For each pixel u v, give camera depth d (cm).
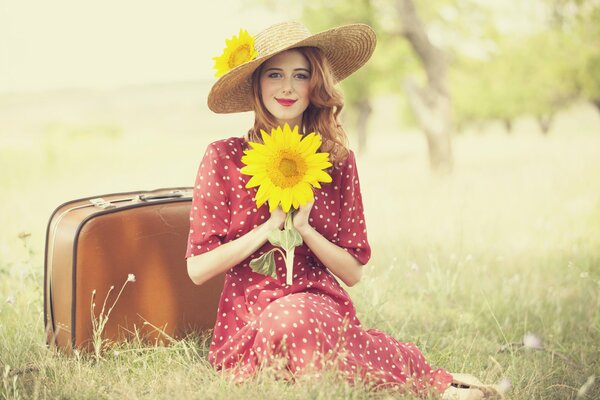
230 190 321
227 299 326
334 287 326
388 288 466
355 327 301
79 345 343
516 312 457
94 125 5188
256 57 316
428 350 386
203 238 315
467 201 880
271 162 292
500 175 1371
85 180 1487
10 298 378
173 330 366
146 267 357
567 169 1270
